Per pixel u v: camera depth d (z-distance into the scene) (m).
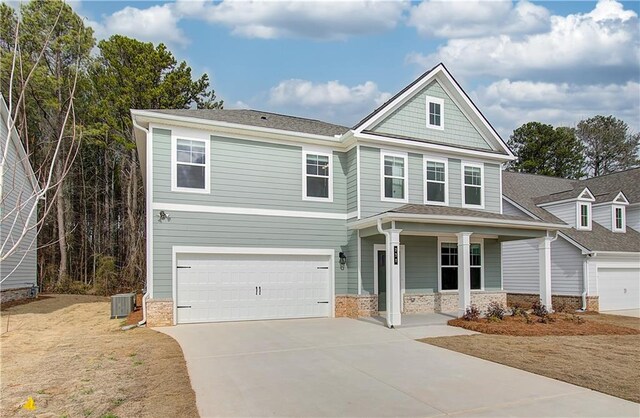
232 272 12.87
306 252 13.89
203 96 28.69
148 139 12.18
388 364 7.72
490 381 6.70
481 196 16.42
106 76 24.97
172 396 5.76
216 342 9.49
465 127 16.47
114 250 30.72
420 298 15.12
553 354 8.63
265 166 13.58
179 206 12.31
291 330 11.20
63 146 22.06
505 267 21.62
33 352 8.41
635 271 20.08
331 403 5.61
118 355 8.09
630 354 8.69
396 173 14.81
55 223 27.12
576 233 19.55
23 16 20.17
